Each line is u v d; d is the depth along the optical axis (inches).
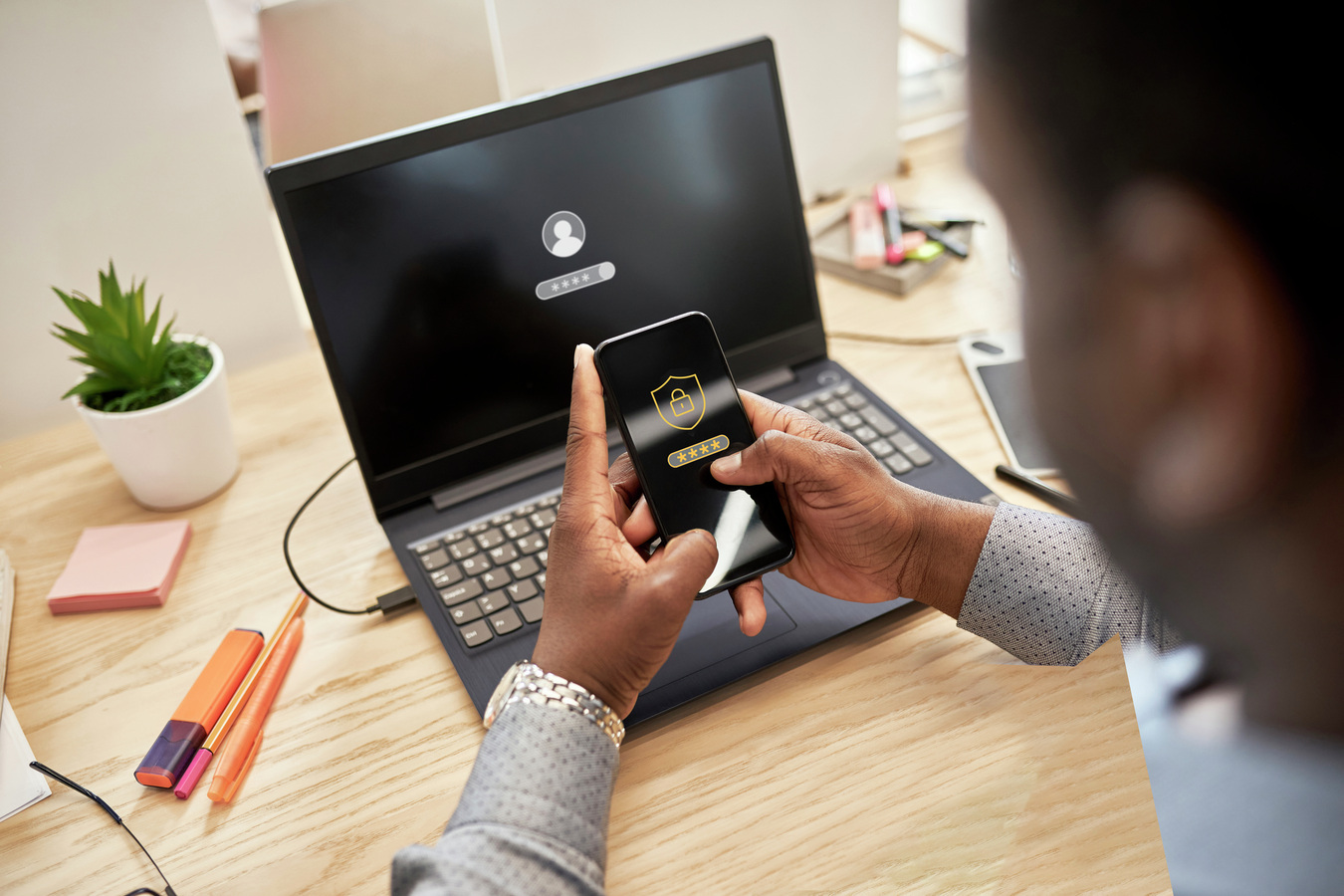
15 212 36.3
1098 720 23.9
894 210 46.5
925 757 23.9
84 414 32.5
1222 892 13.8
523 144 32.8
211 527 34.1
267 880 22.7
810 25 46.0
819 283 45.2
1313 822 13.2
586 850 19.6
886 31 47.5
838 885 21.2
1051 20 5.6
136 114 36.7
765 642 27.0
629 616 21.9
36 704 27.9
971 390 37.2
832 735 24.8
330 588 31.1
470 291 32.9
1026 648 25.6
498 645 27.8
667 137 34.7
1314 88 4.8
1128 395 6.0
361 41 37.9
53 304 38.4
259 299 42.2
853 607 28.0
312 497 34.9
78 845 23.8
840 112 49.1
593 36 42.3
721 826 22.8
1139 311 5.7
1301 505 5.7
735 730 25.2
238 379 42.2
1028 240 6.2
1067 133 5.7
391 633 29.4
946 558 25.6
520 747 20.6
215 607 30.7
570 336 34.7
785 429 27.3
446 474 33.6
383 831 23.6
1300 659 6.5
